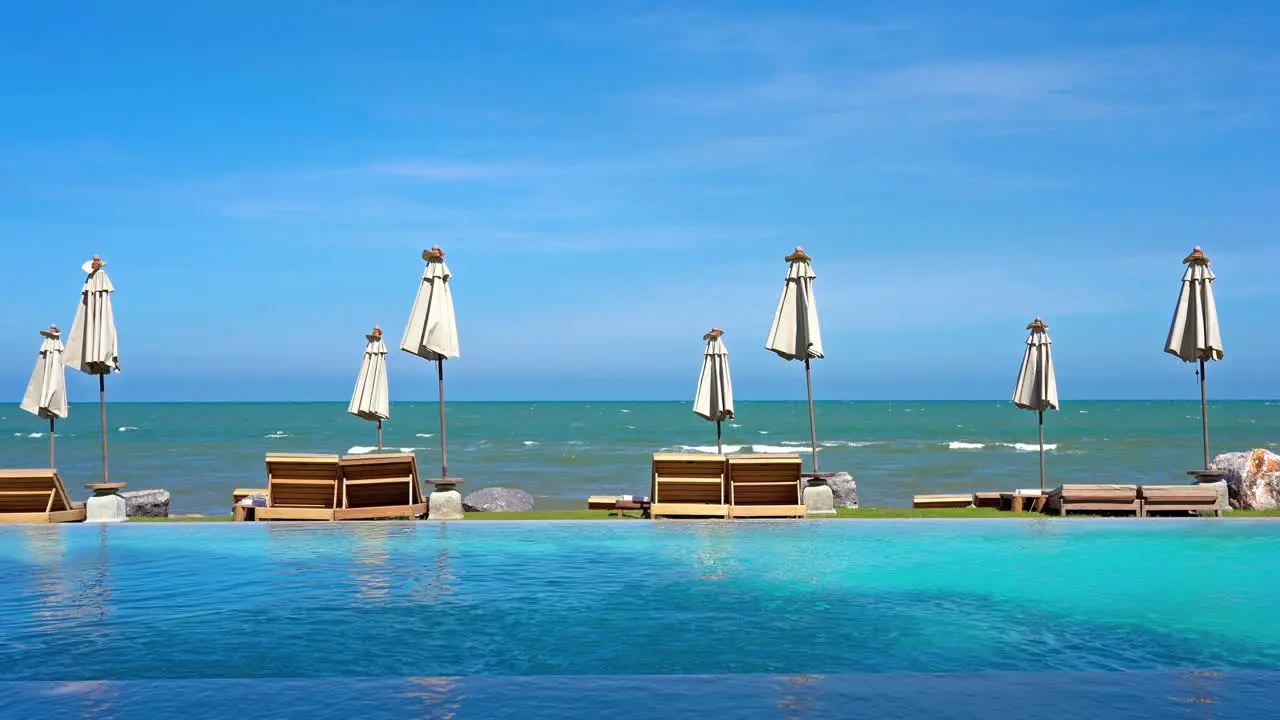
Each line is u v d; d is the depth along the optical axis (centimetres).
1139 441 6012
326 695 509
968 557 977
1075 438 6481
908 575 876
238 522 1259
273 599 764
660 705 492
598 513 1384
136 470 3684
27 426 9731
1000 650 612
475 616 711
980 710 482
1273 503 1470
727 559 969
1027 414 13375
